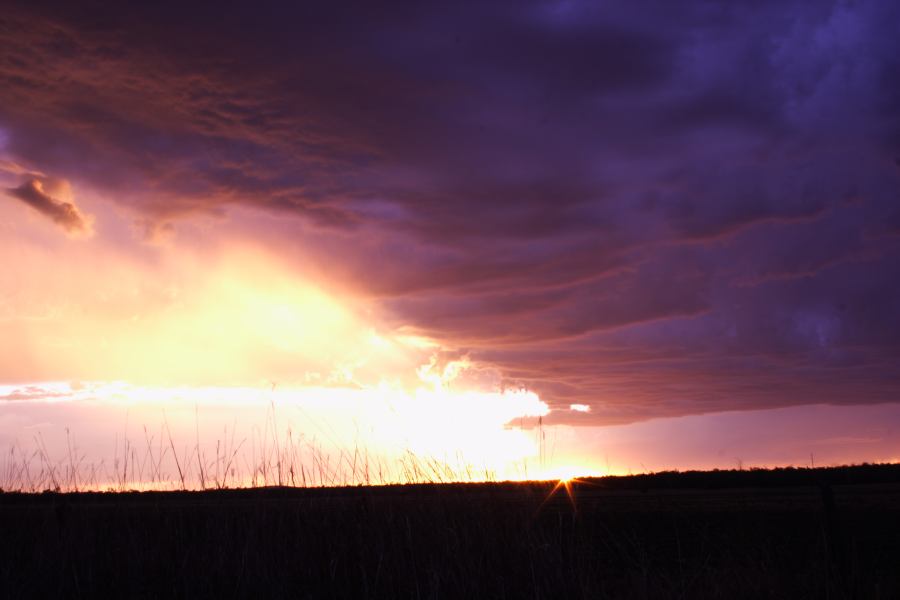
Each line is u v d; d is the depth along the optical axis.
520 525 7.46
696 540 11.28
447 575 6.91
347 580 7.10
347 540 7.67
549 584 6.71
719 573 7.23
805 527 13.12
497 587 6.78
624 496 23.44
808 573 7.21
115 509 8.96
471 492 8.22
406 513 7.77
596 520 13.84
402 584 7.11
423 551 7.33
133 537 7.89
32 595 7.39
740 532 11.79
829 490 7.08
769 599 6.75
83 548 7.96
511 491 8.30
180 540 7.92
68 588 7.48
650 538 11.70
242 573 7.35
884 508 17.09
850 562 7.05
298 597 7.19
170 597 7.36
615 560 9.10
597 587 6.80
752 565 7.38
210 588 7.29
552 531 7.61
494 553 7.10
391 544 7.45
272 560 7.43
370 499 8.17
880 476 31.69
